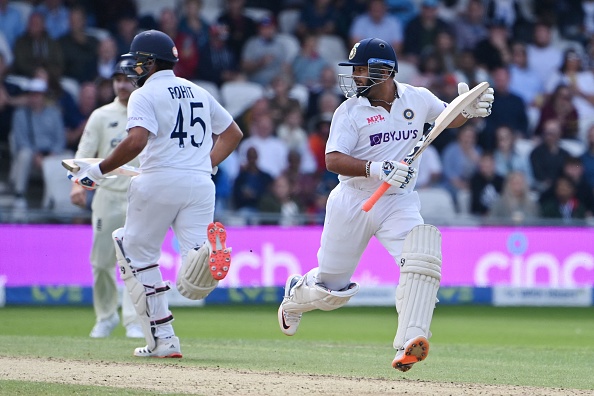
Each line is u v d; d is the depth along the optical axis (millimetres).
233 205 48094
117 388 16594
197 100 21953
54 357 21922
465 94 18688
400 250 19109
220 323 36812
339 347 26969
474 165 51406
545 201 50250
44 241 43344
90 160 21406
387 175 18109
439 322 39656
